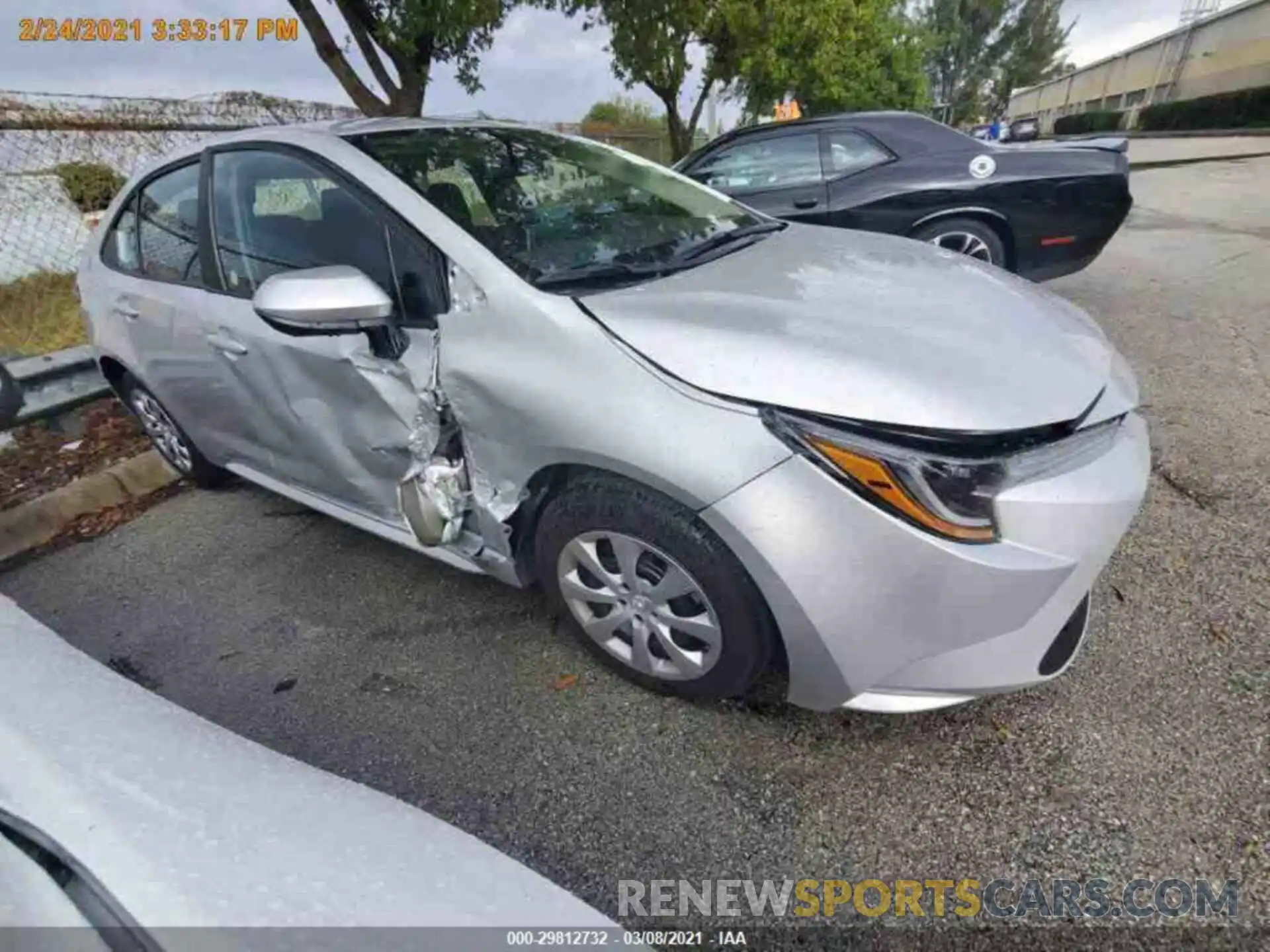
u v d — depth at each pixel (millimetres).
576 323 1660
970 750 1712
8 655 1246
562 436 1641
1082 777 1624
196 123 6367
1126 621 2049
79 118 5789
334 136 2189
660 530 1627
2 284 5441
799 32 10234
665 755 1774
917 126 4641
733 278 1899
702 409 1511
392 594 2461
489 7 5062
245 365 2293
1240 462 2766
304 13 4941
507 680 2051
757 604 1591
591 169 2527
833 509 1435
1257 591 2109
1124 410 1618
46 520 3051
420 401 1850
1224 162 12727
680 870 1527
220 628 2391
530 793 1718
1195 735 1693
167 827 904
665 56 8016
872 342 1577
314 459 2338
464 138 2375
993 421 1418
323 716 1994
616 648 1928
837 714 1834
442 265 1851
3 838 866
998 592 1421
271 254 2217
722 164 5078
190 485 3400
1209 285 5055
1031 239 4441
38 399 3482
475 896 927
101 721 1114
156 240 2668
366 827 1023
